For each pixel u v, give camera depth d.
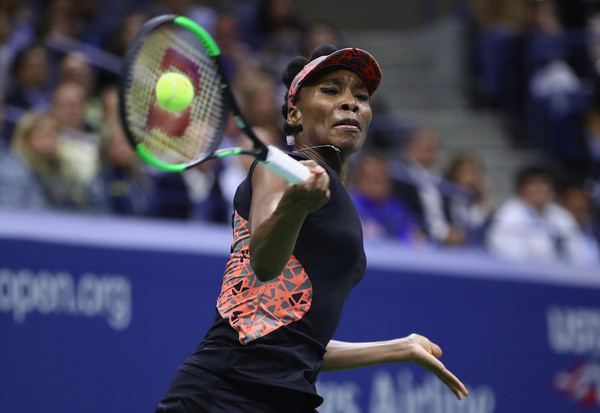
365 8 36.78
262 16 28.11
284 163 7.82
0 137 19.52
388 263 20.06
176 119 9.00
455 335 20.47
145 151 8.54
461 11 33.34
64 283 17.02
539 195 23.31
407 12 36.84
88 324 17.14
